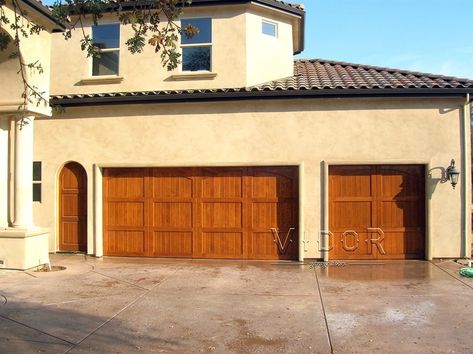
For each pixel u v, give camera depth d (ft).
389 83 36.06
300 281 29.09
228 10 40.37
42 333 19.69
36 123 38.93
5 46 21.81
